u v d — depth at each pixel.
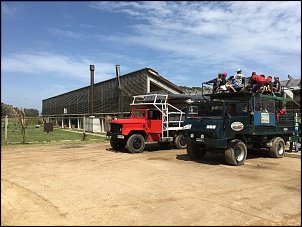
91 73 33.66
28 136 23.00
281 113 12.67
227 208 5.63
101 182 7.73
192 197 6.35
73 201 6.07
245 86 11.52
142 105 15.58
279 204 5.89
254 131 11.19
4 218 5.13
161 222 4.93
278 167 10.05
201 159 11.82
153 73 24.64
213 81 12.46
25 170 9.37
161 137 14.72
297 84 13.77
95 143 17.98
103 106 32.62
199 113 11.09
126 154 13.30
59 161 11.19
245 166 10.26
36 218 5.13
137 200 6.13
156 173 8.92
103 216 5.21
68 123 46.31
